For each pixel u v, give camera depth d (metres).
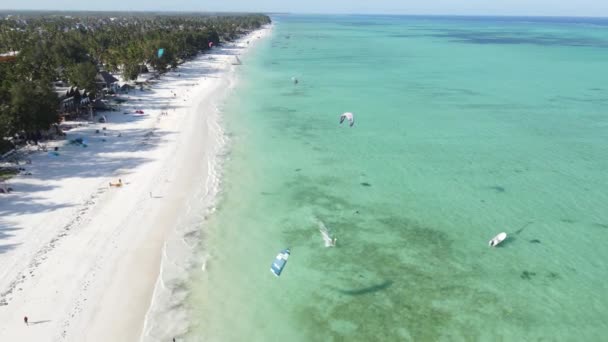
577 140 65.88
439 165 56.06
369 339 28.84
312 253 37.59
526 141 65.25
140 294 31.64
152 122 69.69
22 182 46.66
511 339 29.12
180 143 60.62
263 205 45.16
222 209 43.88
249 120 73.81
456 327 30.02
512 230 41.47
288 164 55.59
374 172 53.78
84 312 29.53
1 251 34.91
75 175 49.00
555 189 49.75
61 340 27.28
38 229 38.16
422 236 40.38
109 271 33.59
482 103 88.38
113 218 40.66
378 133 68.38
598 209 45.41
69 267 33.59
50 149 56.09
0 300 29.88
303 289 33.34
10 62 87.88
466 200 47.06
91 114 69.88
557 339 29.27
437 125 72.81
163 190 46.69
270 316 30.64
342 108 83.31
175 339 28.22
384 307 31.67
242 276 34.47
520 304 32.16
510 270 35.84
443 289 33.56
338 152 60.06
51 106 57.62
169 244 37.47
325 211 44.38
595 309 31.84
